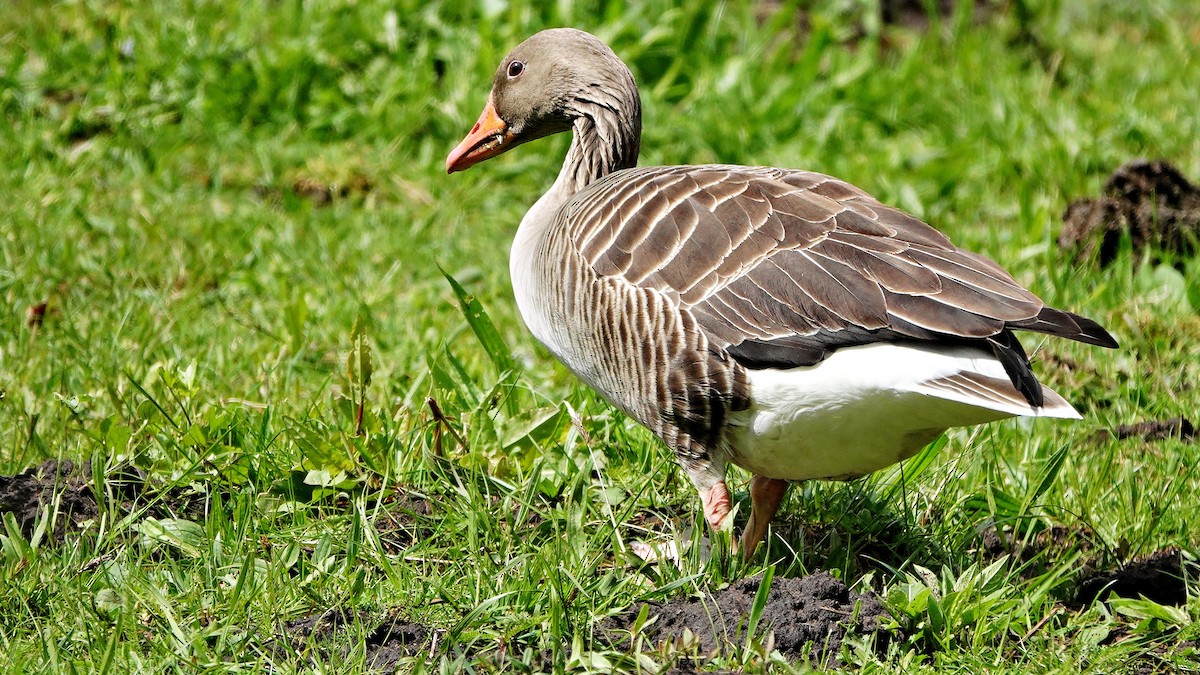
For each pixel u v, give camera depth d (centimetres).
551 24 1842
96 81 1752
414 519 905
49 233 1389
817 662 773
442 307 1345
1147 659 814
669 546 897
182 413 1002
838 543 909
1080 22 2231
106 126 1689
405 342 1233
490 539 877
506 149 1115
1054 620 854
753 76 1827
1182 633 822
